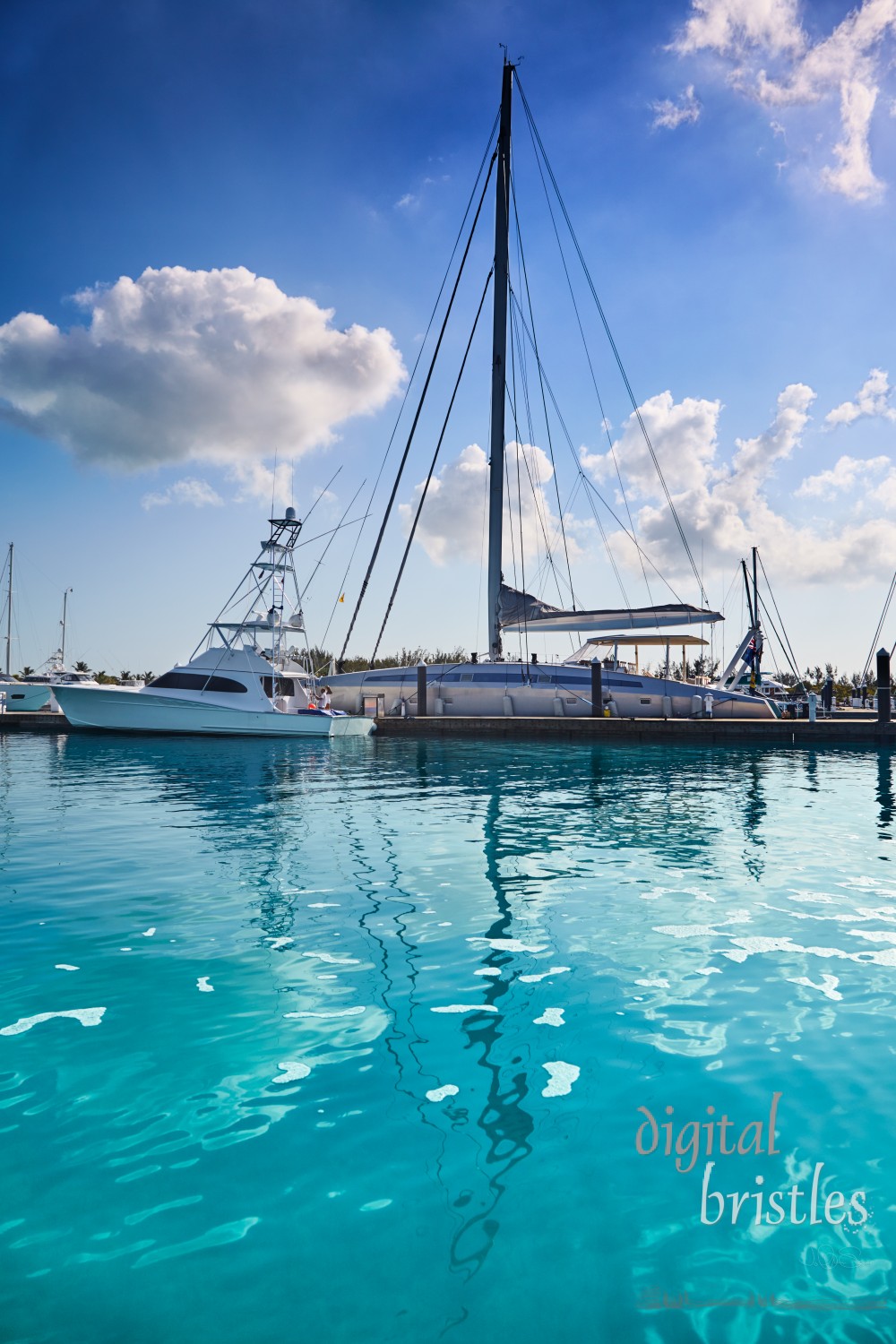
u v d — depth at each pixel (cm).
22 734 3186
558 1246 253
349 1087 360
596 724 2828
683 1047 398
